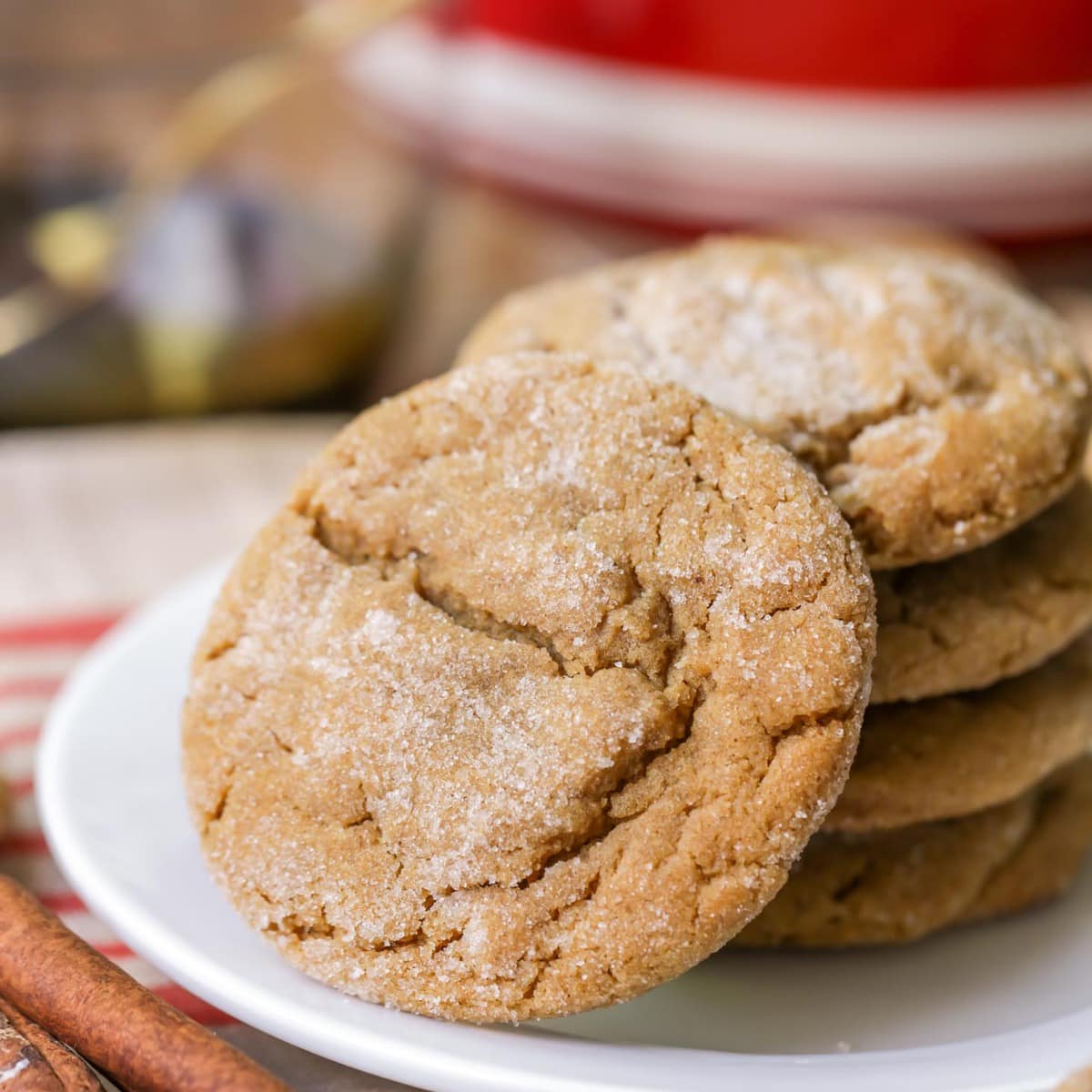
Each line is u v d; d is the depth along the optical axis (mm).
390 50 613
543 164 667
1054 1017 327
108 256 503
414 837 315
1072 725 349
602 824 312
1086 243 675
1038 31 596
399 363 587
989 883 349
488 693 318
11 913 322
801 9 595
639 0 608
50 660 404
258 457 483
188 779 328
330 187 558
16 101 485
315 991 317
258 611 329
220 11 490
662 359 345
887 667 336
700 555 318
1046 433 340
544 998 309
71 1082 302
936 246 579
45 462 471
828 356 344
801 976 336
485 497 326
